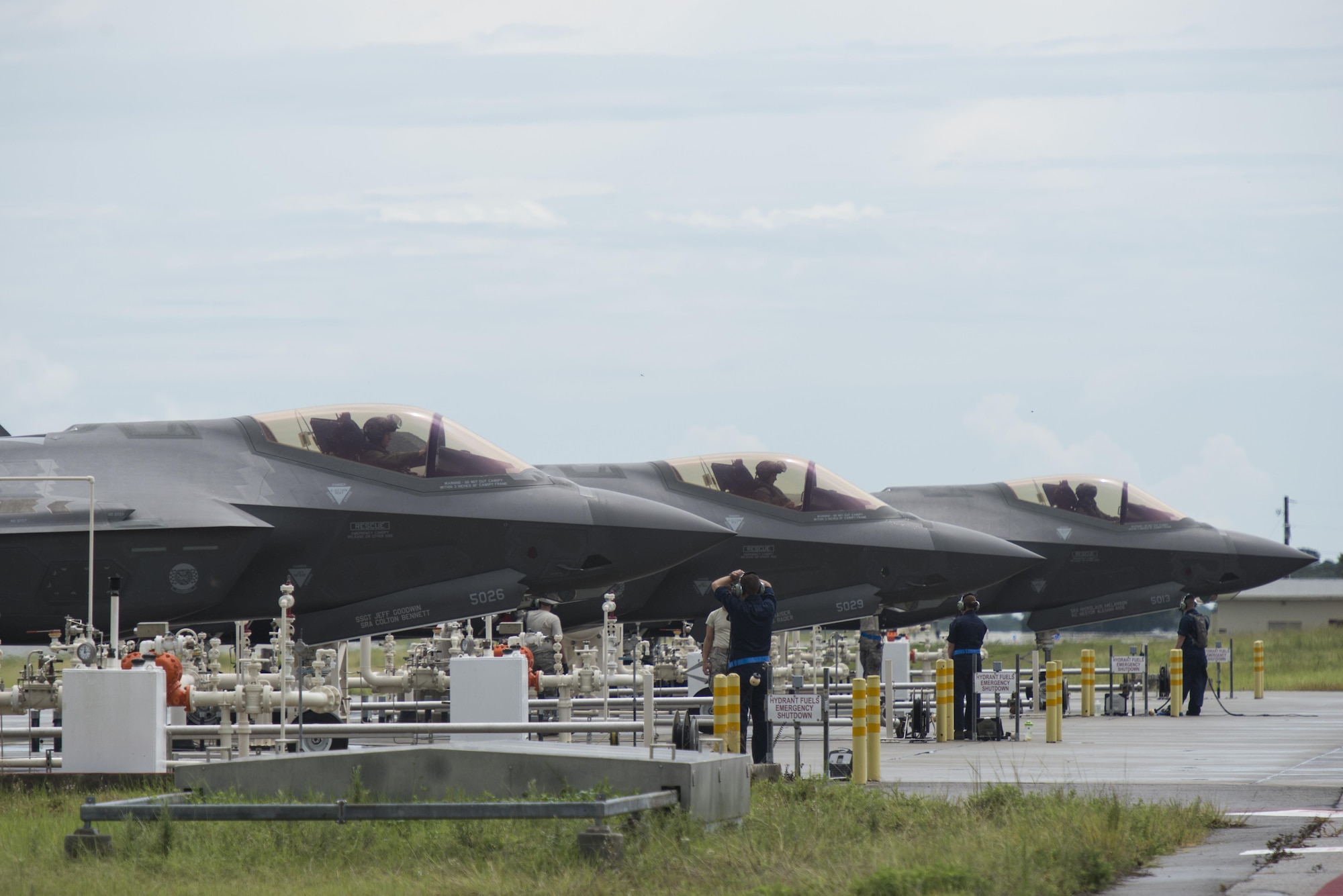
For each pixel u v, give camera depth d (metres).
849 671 120.25
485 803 38.16
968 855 37.50
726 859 37.62
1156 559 139.62
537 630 93.06
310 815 38.69
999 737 88.25
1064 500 141.88
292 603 70.00
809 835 42.16
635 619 117.75
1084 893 34.38
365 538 90.19
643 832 39.59
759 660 63.59
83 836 41.19
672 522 96.00
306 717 74.81
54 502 85.88
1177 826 43.06
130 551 85.38
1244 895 32.72
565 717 80.81
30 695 67.38
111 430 92.00
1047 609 140.88
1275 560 139.88
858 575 116.44
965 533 119.94
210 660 80.88
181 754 75.25
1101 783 60.44
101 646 66.44
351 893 35.12
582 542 93.31
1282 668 197.12
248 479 89.81
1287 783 59.94
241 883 36.91
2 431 101.19
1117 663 116.00
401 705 84.12
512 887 34.97
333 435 92.31
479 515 91.50
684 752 46.16
